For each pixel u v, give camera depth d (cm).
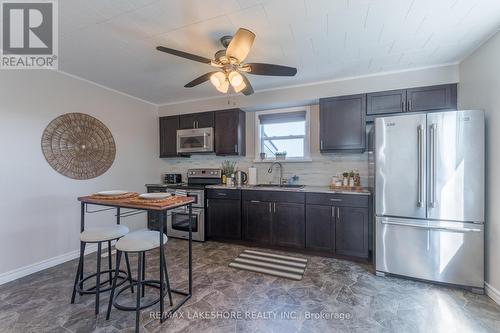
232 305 198
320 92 329
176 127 424
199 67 281
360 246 284
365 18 188
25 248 255
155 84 338
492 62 210
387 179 245
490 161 211
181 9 176
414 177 234
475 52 237
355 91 311
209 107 403
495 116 205
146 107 420
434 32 207
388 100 293
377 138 248
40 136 270
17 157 251
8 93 245
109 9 176
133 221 391
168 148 432
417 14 183
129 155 384
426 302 201
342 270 263
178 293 212
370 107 302
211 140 390
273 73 213
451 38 216
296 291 219
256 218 337
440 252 226
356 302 201
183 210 372
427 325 172
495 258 203
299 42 225
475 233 214
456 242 220
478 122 212
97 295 186
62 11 179
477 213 213
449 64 270
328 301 203
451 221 221
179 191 376
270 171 392
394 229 242
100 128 337
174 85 342
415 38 217
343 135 314
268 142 397
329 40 221
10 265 244
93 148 327
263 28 202
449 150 220
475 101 235
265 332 166
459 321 176
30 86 262
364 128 305
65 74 295
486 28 200
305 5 172
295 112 376
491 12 180
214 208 362
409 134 235
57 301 204
